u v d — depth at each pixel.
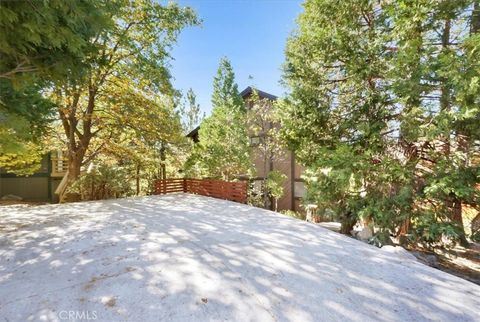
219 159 12.26
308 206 9.03
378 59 6.82
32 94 5.82
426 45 5.96
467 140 5.79
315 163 7.55
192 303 2.53
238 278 3.05
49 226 5.32
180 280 2.98
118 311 2.39
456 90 4.97
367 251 4.16
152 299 2.59
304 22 8.27
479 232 5.60
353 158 6.50
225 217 6.46
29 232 4.88
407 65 5.71
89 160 11.90
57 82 4.41
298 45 8.25
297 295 2.72
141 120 10.73
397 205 6.20
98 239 4.46
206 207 7.91
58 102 9.05
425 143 6.50
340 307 2.52
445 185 5.32
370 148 6.86
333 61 7.61
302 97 7.80
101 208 7.40
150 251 3.89
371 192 6.75
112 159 13.11
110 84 10.71
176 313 2.37
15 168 12.39
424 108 5.85
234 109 13.03
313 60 8.04
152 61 10.01
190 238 4.58
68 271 3.21
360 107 7.18
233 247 4.13
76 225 5.41
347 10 7.12
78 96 9.98
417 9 5.55
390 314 2.43
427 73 5.42
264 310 2.44
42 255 3.74
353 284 3.00
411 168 6.26
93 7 3.50
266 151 12.82
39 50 3.72
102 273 3.15
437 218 5.88
